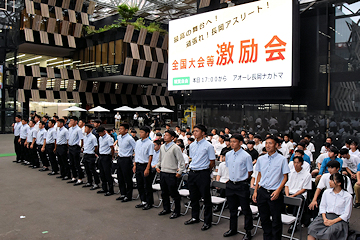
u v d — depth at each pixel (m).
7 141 18.56
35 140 10.36
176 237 4.85
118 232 5.00
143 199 6.40
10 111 23.62
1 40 23.12
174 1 27.48
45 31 26.66
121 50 25.14
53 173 9.46
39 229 5.06
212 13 11.88
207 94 13.61
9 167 10.54
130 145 6.73
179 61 13.05
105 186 7.39
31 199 6.76
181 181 6.90
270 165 4.43
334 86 10.41
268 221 4.50
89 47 28.36
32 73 26.70
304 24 11.03
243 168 4.85
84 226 5.23
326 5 10.58
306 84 10.95
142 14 32.50
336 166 4.56
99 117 30.67
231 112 12.88
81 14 29.12
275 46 10.14
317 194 5.05
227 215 6.09
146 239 4.75
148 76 27.14
